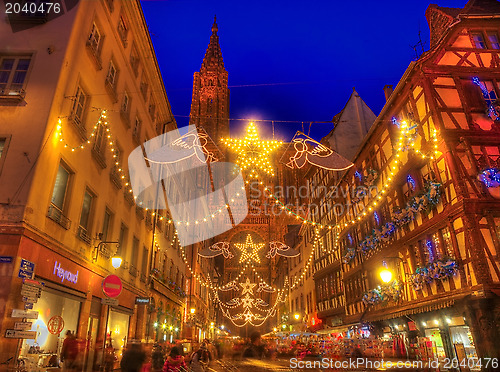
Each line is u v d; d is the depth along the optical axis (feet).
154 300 74.38
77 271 40.70
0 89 36.47
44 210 34.17
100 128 48.80
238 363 53.36
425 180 49.98
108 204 50.83
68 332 35.24
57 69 37.27
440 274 43.55
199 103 327.67
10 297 28.84
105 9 49.44
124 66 58.44
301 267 124.67
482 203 40.83
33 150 33.68
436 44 49.60
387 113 59.98
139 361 27.78
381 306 61.77
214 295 220.43
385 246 60.49
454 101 47.16
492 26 51.26
